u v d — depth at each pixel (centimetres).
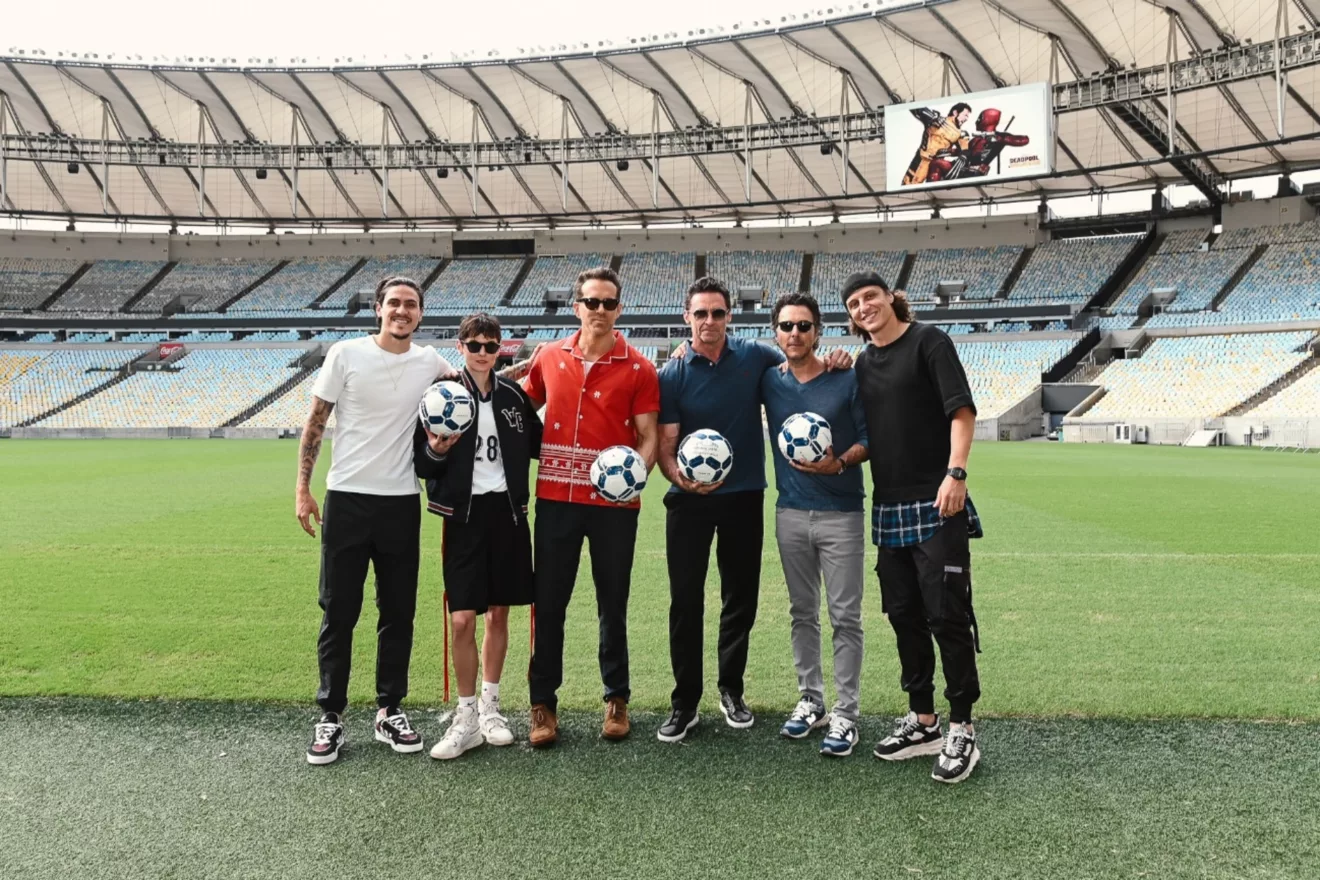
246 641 550
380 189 4297
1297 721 411
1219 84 2723
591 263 4791
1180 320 3650
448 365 412
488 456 390
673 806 322
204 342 4347
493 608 398
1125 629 574
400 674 394
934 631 360
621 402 398
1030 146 2883
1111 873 275
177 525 1052
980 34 2914
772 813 316
